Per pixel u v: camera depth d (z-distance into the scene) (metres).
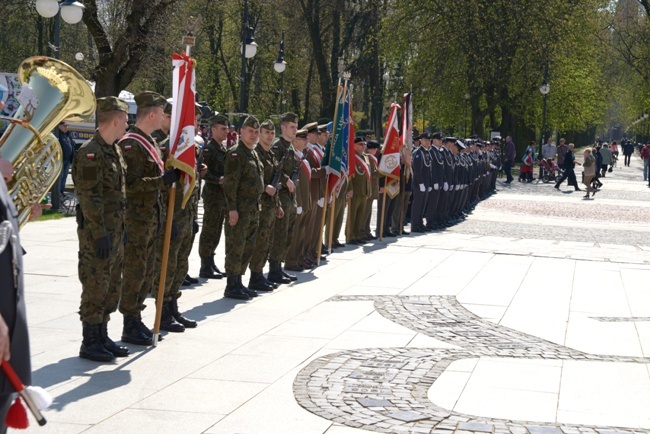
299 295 11.55
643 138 104.62
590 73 61.00
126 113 7.71
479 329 9.79
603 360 8.51
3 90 19.12
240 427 6.19
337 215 16.39
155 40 26.08
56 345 8.31
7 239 3.46
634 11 69.06
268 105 57.28
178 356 8.13
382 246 17.28
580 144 117.19
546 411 6.78
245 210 10.92
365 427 6.25
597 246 18.86
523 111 52.19
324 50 51.97
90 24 23.19
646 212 29.25
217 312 10.21
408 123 19.25
